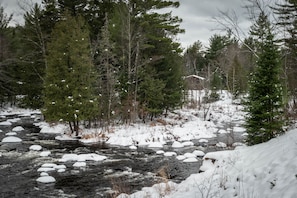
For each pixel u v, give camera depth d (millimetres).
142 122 29562
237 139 22984
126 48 29891
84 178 13594
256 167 8203
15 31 45781
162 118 32188
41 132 26219
